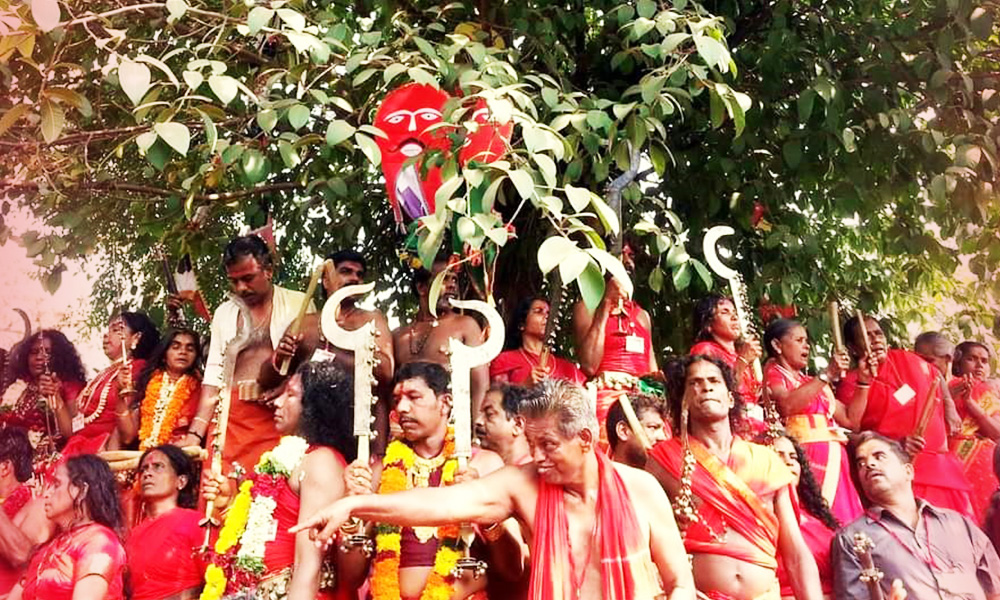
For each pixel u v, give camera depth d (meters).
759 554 4.84
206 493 4.94
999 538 6.45
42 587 5.04
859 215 8.48
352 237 8.73
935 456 6.96
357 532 4.37
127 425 6.64
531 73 7.06
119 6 6.83
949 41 7.18
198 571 5.43
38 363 7.41
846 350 6.77
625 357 6.80
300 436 4.63
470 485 3.98
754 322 8.23
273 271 6.77
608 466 3.93
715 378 5.01
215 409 6.32
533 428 3.91
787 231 7.89
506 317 8.06
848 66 7.82
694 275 8.16
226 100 5.25
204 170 6.85
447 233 6.83
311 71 6.79
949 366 7.56
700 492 4.89
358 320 6.40
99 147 8.08
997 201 7.24
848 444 6.39
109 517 5.23
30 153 7.26
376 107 7.11
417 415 4.82
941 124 7.55
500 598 4.58
